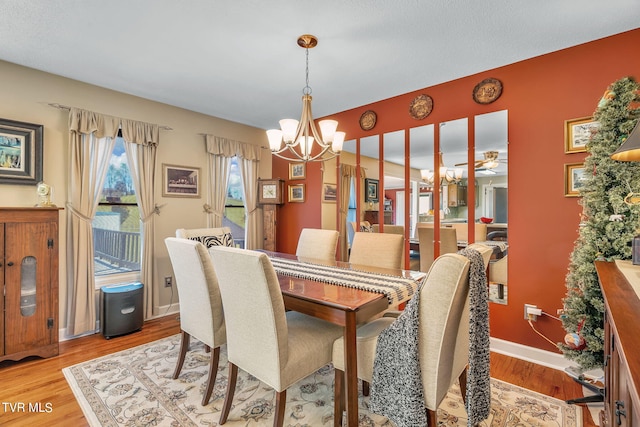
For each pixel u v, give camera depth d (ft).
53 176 9.12
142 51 7.77
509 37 7.13
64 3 5.94
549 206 7.86
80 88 9.59
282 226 14.84
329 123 6.85
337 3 5.97
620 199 5.77
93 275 9.68
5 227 7.57
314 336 5.62
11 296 7.65
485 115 8.87
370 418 5.85
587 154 7.31
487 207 8.84
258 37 7.14
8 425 5.54
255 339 5.10
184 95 10.72
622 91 5.91
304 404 6.24
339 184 12.53
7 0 5.82
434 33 6.98
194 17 6.40
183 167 12.05
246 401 6.30
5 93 8.38
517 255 8.32
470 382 4.42
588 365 6.29
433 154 9.91
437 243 9.85
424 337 4.39
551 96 7.83
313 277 6.72
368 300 5.23
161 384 6.88
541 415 5.85
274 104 11.61
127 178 10.94
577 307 6.35
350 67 8.61
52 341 8.21
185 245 6.24
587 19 6.44
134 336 9.58
